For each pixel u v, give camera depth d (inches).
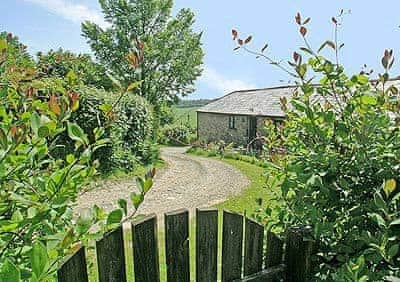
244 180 426.9
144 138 498.0
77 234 41.4
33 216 38.9
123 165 426.0
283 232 72.9
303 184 66.3
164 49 1182.9
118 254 50.8
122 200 44.3
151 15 1189.7
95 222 45.0
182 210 58.3
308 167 65.6
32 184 47.9
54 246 38.0
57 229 48.2
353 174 64.3
